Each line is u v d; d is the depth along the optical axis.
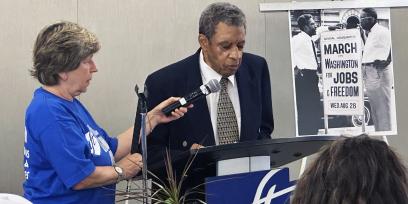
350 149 1.22
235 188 2.17
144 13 4.43
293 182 2.23
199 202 2.31
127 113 4.41
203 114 2.74
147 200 2.22
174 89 2.80
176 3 4.46
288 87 4.57
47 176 2.31
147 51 4.43
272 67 4.56
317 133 4.05
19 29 4.29
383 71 4.08
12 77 4.30
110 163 2.47
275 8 4.05
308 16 4.05
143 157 2.22
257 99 2.87
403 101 4.61
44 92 2.34
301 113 4.05
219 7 2.71
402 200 1.16
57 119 2.25
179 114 2.51
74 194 2.33
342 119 4.07
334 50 3.70
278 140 2.12
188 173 2.34
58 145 2.23
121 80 4.41
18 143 4.32
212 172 2.41
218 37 2.67
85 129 2.39
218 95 2.79
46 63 2.29
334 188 1.18
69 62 2.28
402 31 4.59
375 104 4.07
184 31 4.46
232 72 2.72
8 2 4.29
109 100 4.40
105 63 4.38
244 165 2.29
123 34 4.40
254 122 2.83
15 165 4.32
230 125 2.79
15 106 4.31
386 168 1.18
